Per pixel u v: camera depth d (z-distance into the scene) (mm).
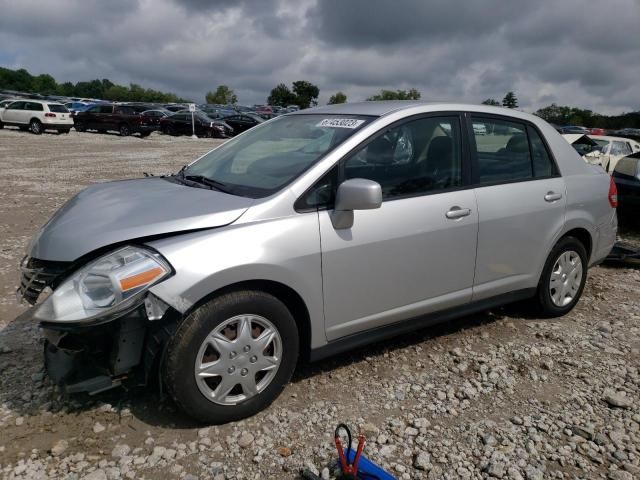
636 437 2998
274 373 3047
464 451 2840
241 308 2854
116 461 2652
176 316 2721
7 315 4277
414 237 3457
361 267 3266
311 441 2869
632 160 8344
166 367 2732
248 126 33031
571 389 3480
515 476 2656
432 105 3770
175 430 2895
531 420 3121
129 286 2598
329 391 3346
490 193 3869
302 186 3107
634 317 4711
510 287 4156
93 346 2725
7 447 2713
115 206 3162
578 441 2945
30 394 3170
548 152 4371
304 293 3068
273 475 2613
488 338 4176
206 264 2715
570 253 4551
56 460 2633
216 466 2648
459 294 3820
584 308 4906
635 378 3643
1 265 5500
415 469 2701
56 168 13977
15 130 29141
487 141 3980
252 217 2951
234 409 2938
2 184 10961
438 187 3648
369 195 2965
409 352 3895
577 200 4461
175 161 16578
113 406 3070
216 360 2846
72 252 2793
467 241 3738
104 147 21531
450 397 3324
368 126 3416
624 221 8242
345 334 3354
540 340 4176
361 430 2967
